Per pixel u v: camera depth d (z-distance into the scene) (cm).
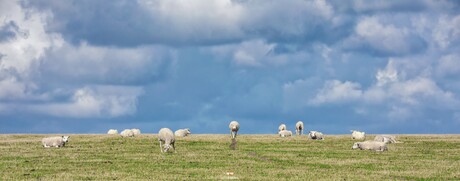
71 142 11906
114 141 12062
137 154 9300
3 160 8400
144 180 6344
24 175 6756
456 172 7200
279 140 12600
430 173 7100
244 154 9469
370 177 6719
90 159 8550
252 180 6394
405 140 12825
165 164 7919
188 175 6794
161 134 9781
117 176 6694
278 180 6400
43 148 10494
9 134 15300
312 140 12731
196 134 15850
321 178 6588
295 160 8594
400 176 6844
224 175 6800
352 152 9912
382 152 9975
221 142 11919
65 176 6662
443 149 10581
